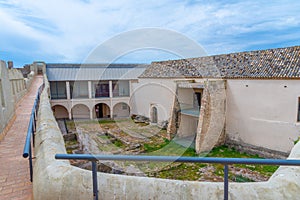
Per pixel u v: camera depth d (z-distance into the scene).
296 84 10.74
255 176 9.04
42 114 5.86
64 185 2.25
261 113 12.30
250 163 1.96
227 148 13.75
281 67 11.81
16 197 2.80
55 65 22.83
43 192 2.23
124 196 2.20
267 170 9.60
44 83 16.03
